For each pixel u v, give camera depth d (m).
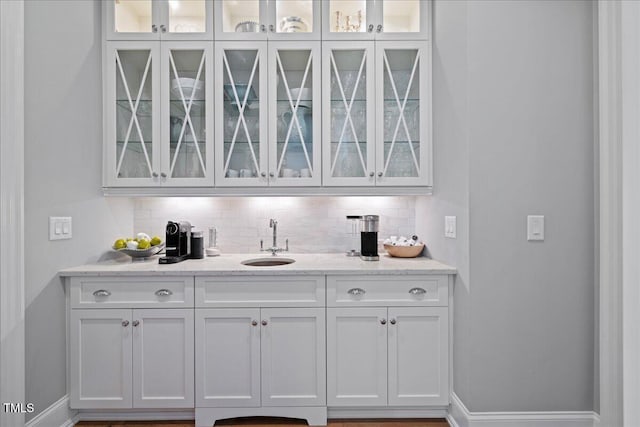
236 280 1.96
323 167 2.29
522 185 1.82
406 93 2.30
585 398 1.82
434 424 1.97
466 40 1.83
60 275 1.90
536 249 1.82
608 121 1.65
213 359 1.95
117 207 2.42
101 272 1.91
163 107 2.26
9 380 1.53
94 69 2.19
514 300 1.82
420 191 2.31
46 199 1.82
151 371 1.94
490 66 1.82
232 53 2.31
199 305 1.94
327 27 2.28
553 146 1.82
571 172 1.82
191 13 2.33
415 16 2.33
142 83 2.27
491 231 1.82
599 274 1.78
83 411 1.99
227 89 2.30
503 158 1.82
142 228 2.61
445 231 2.10
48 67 1.84
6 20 1.52
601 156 1.68
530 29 1.83
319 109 2.29
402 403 1.96
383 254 2.54
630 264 1.41
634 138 1.39
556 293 1.82
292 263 2.17
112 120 2.25
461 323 1.89
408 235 2.63
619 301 1.62
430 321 1.97
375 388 1.96
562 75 1.82
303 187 2.30
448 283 1.97
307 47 2.28
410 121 2.33
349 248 2.63
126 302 1.94
